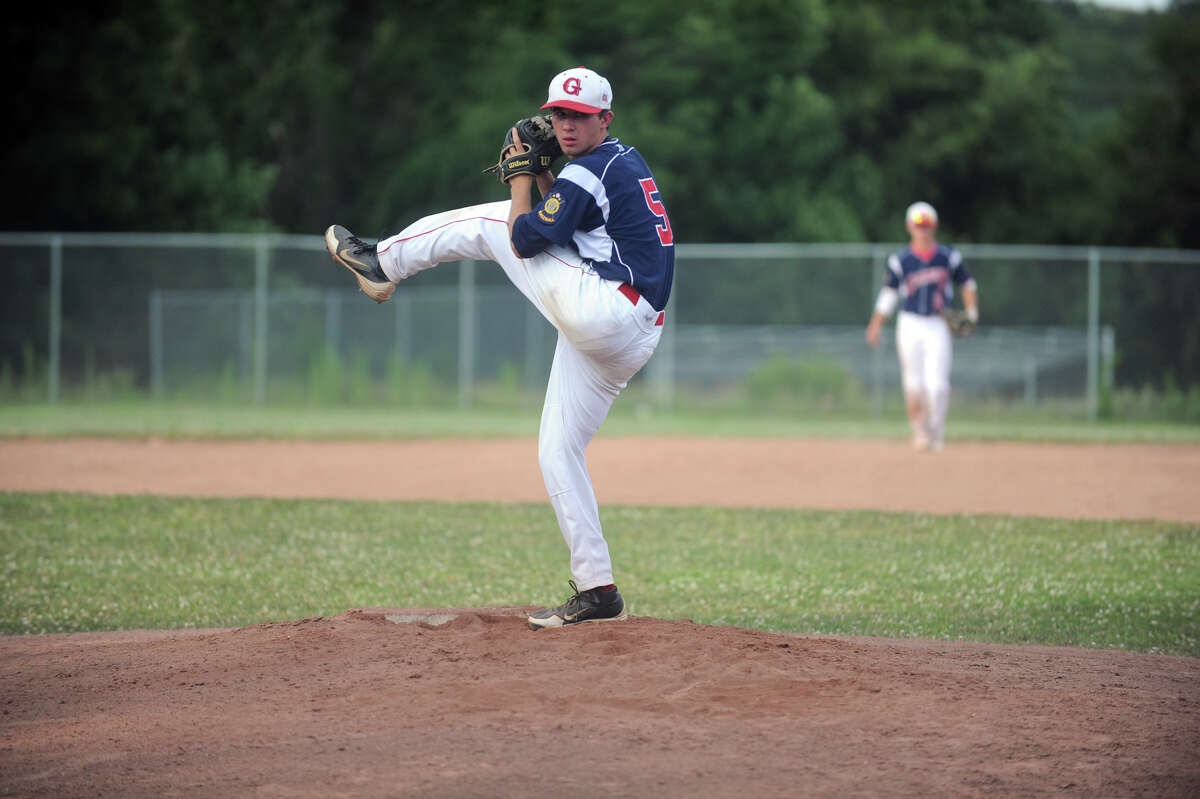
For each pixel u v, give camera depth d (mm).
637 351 15781
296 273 77875
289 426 60281
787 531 31094
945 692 13547
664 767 11172
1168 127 120938
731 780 10891
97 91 91625
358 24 125875
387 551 28125
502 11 118125
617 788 10688
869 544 29328
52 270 72750
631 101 106875
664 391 75562
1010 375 74188
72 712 13258
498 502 36062
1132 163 122125
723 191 105250
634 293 15477
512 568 26297
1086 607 22578
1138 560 27312
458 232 16203
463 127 108062
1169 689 14562
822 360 75250
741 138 106750
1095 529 31219
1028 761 11414
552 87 15586
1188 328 74000
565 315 15422
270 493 37594
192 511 33031
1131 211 120812
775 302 77062
